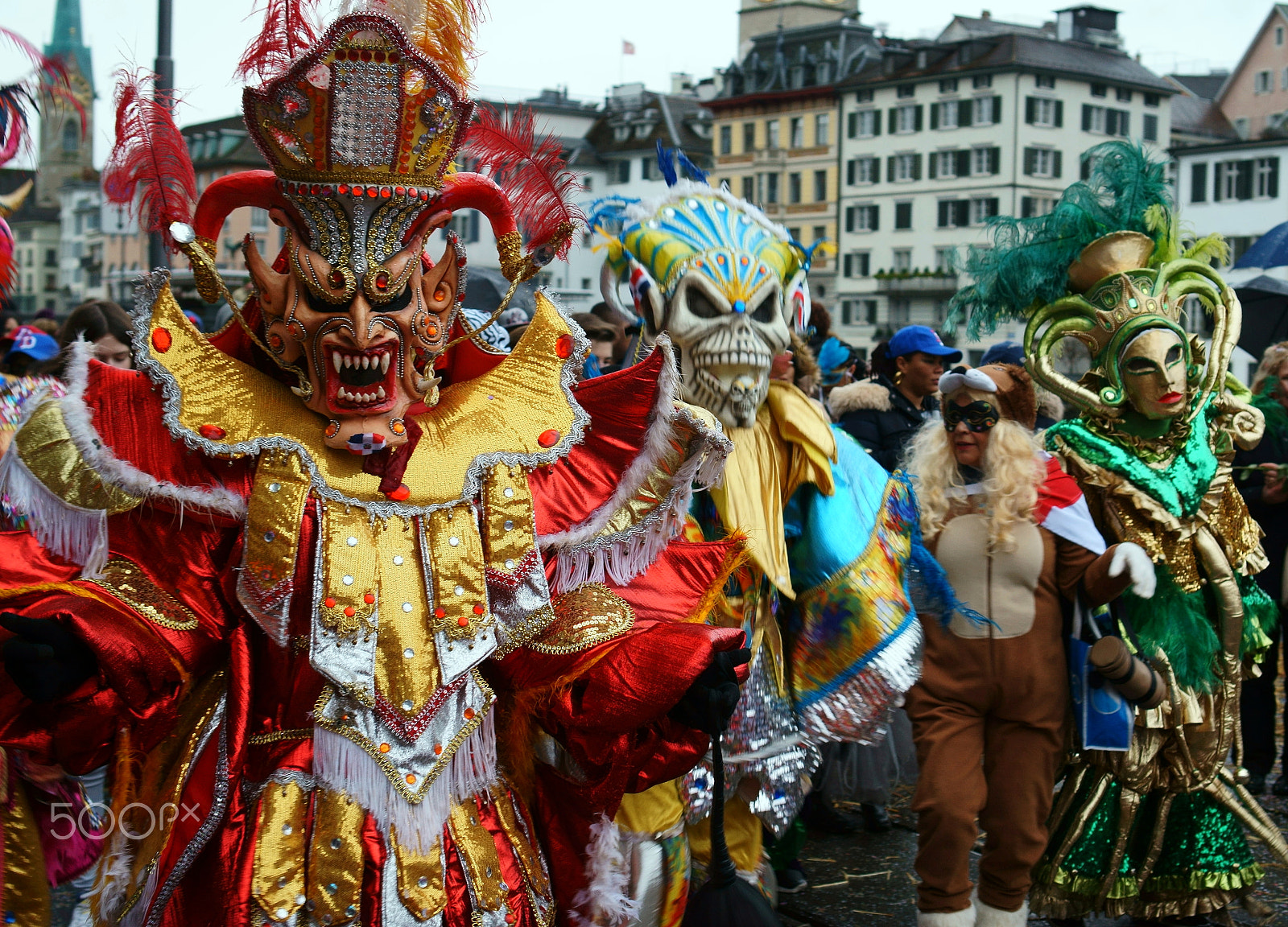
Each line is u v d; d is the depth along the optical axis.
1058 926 4.11
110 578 2.24
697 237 3.59
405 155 2.28
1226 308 4.26
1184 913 4.11
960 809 3.52
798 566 3.67
